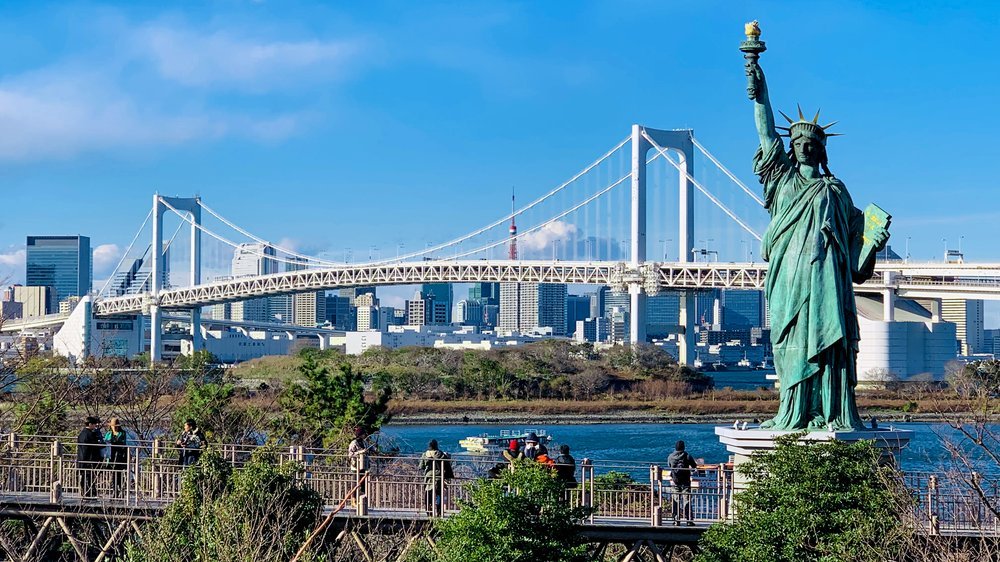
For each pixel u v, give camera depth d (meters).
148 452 47.00
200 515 36.38
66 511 40.94
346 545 40.31
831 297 38.34
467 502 35.53
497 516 32.84
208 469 37.94
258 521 36.12
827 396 38.62
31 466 43.28
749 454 37.28
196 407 62.69
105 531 42.03
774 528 32.84
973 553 33.66
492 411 187.50
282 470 38.03
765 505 33.66
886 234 38.75
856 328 39.06
